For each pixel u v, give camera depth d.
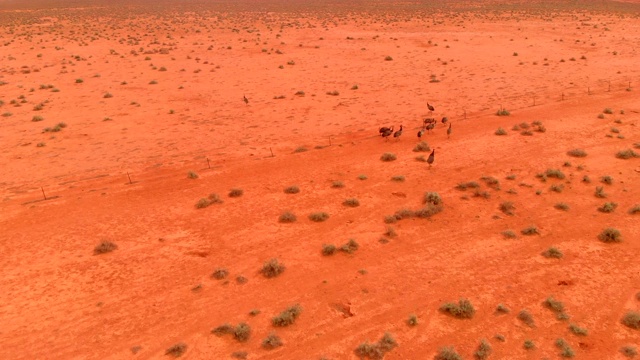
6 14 117.62
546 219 22.34
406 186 26.41
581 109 39.00
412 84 51.59
